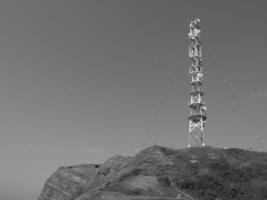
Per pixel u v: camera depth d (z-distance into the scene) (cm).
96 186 6712
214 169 5975
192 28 8806
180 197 5153
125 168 6506
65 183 8431
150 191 5347
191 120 8269
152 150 6725
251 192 5438
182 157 6438
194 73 8538
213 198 5184
